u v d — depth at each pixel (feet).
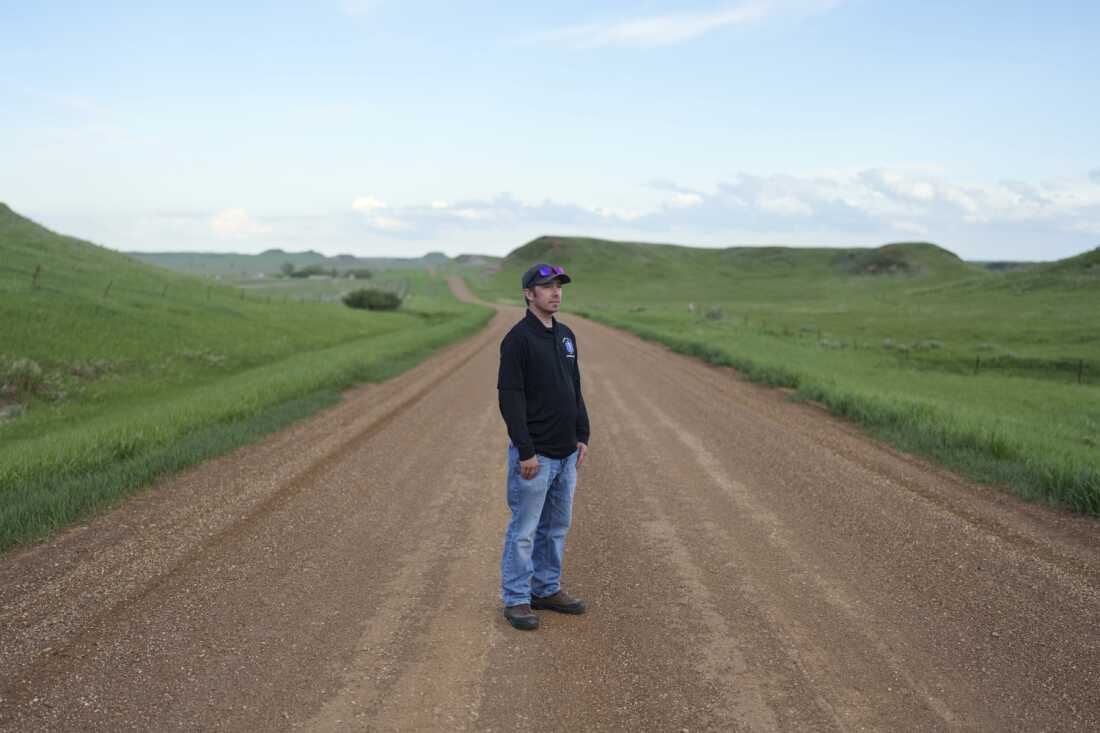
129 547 16.62
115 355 59.82
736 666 11.24
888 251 634.02
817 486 22.88
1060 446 28.71
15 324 62.49
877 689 10.52
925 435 30.25
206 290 133.18
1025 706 10.06
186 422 31.89
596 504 20.93
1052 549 16.84
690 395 45.50
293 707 9.88
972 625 12.78
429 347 83.87
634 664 11.32
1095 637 12.30
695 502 21.08
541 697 10.27
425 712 9.82
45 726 9.29
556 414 12.91
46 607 13.20
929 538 17.69
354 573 15.34
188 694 10.17
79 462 24.32
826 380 49.80
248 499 20.81
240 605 13.47
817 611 13.41
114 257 148.77
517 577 12.84
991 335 134.00
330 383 48.39
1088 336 125.59
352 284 376.07
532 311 13.01
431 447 29.12
